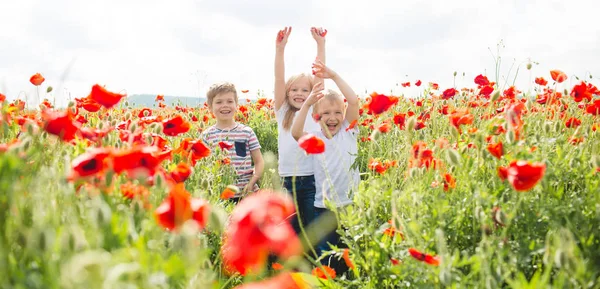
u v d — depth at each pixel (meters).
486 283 1.79
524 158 2.54
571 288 1.79
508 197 2.48
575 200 2.28
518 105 2.71
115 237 1.64
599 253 2.00
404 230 2.24
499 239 2.16
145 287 1.42
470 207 2.47
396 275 2.35
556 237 1.80
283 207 1.43
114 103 2.64
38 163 1.99
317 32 4.89
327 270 2.49
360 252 2.75
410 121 2.95
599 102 3.21
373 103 3.33
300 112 4.00
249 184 4.66
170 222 1.62
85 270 1.15
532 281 1.70
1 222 1.50
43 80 3.58
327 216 3.81
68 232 1.36
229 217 2.80
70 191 1.83
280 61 4.70
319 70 4.14
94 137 2.47
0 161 1.49
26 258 1.54
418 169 2.64
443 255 1.90
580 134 3.10
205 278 1.73
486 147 2.58
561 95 4.54
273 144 7.69
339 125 4.15
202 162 3.79
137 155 1.83
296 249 1.42
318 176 4.11
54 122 2.21
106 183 1.79
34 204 1.67
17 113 3.02
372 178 3.27
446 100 5.86
